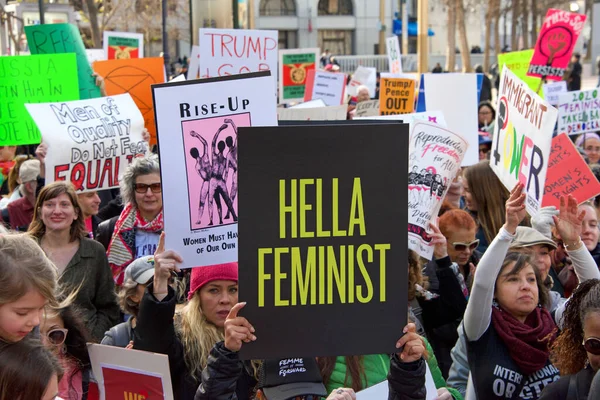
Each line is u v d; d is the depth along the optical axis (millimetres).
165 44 24406
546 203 6016
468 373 4453
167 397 3309
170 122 3992
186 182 4004
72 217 5391
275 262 3115
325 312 3143
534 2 50062
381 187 3143
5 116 7926
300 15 66938
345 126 3121
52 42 9070
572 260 4578
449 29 44656
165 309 3762
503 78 5445
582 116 10672
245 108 4066
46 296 2697
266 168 3094
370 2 67875
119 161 6789
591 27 51719
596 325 3279
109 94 9125
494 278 4121
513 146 5230
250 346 3109
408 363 3180
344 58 52812
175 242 3977
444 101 9031
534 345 4199
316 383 3492
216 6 13719
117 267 5883
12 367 2535
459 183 7332
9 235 2744
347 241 3145
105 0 31453
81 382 3721
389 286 3162
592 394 2920
